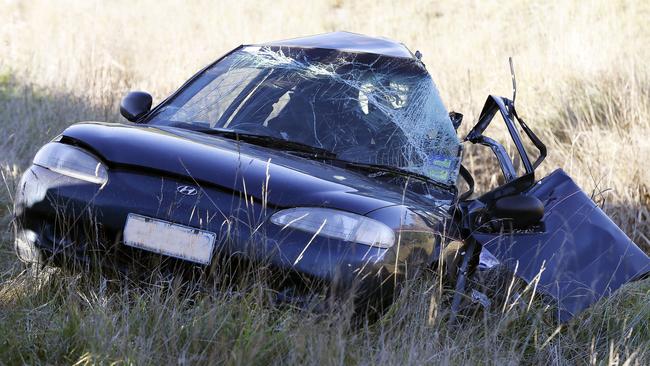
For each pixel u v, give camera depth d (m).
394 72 13.59
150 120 13.02
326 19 42.97
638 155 20.34
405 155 12.53
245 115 12.73
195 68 29.44
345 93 13.07
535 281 11.80
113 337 9.16
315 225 10.05
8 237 13.59
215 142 11.66
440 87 28.84
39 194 10.66
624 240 12.55
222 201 10.21
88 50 30.62
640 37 31.70
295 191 10.34
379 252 10.04
